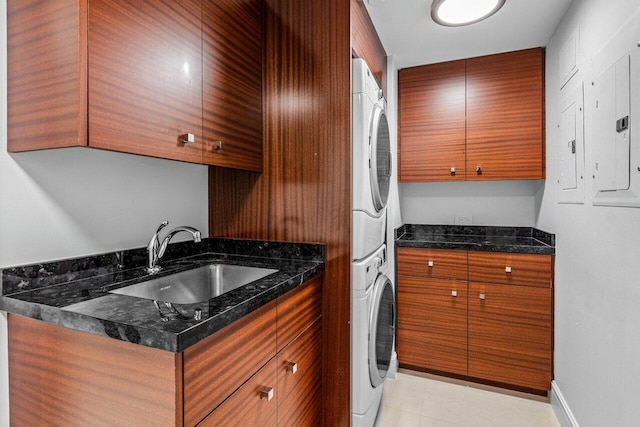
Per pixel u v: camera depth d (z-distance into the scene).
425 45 2.37
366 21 1.91
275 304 1.18
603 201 1.45
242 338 0.99
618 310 1.32
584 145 1.66
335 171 1.58
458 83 2.62
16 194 1.05
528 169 2.44
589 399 1.59
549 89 2.31
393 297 2.17
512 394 2.24
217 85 1.38
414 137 2.74
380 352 1.83
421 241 2.52
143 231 1.47
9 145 1.02
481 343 2.32
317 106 1.60
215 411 0.88
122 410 0.83
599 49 1.50
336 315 1.59
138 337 0.77
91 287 1.12
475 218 2.89
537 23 2.09
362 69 1.55
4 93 1.03
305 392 1.43
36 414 0.99
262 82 1.69
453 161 2.64
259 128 1.68
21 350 1.01
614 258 1.35
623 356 1.28
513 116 2.47
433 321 2.44
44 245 1.12
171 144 1.15
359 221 1.58
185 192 1.69
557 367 2.09
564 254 1.96
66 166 1.18
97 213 1.28
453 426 1.92
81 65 0.89
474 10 1.92
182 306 0.92
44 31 0.95
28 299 0.98
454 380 2.41
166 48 1.13
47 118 0.95
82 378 0.90
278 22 1.66
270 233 1.71
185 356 0.78
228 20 1.44
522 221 2.76
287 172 1.67
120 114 0.98
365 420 1.65
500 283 2.26
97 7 0.92
